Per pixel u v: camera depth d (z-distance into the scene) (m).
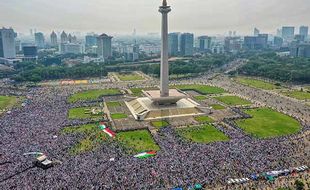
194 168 153.38
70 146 185.75
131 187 135.62
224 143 190.12
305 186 137.25
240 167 154.25
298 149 180.50
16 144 187.12
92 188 133.62
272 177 144.12
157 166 155.88
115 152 177.12
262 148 180.38
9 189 132.88
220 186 138.00
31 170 152.25
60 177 143.75
